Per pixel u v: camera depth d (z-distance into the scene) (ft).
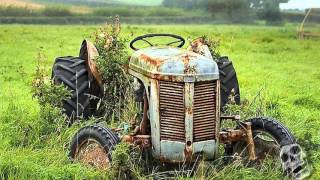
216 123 18.58
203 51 21.66
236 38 99.14
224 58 27.73
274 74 51.31
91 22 222.89
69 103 24.53
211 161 19.11
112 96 24.26
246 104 26.32
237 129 19.84
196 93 18.25
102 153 18.79
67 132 22.89
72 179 18.38
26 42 84.94
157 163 19.49
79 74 25.07
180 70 18.12
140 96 20.01
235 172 18.74
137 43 68.54
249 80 45.03
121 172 18.21
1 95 35.50
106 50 24.31
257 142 19.99
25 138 23.11
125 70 23.49
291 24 250.57
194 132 18.34
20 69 46.44
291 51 79.66
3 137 23.52
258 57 68.95
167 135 18.39
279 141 18.94
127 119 22.33
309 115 30.42
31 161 19.84
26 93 36.19
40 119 23.89
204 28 151.94
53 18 232.32
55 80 25.16
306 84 45.11
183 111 18.13
